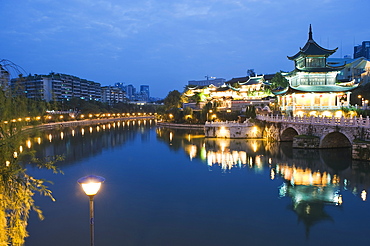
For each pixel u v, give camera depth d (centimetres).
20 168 1210
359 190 3039
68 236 2177
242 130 7369
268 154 5112
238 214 2522
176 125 12325
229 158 4947
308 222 2333
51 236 2180
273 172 3891
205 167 4338
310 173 3753
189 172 4053
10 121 1166
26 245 2045
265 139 7075
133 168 4403
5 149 1135
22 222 1208
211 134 7844
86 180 1096
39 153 5906
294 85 7500
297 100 6862
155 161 4925
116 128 12331
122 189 3309
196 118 12150
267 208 2642
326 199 2827
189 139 7762
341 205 2667
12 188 1159
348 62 10712
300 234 2139
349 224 2286
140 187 3375
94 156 5509
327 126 4828
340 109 6488
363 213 2481
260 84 12744
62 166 4591
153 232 2217
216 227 2284
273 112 8375
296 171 3884
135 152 5922
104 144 7212
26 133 1255
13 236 1152
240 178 3656
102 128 12362
